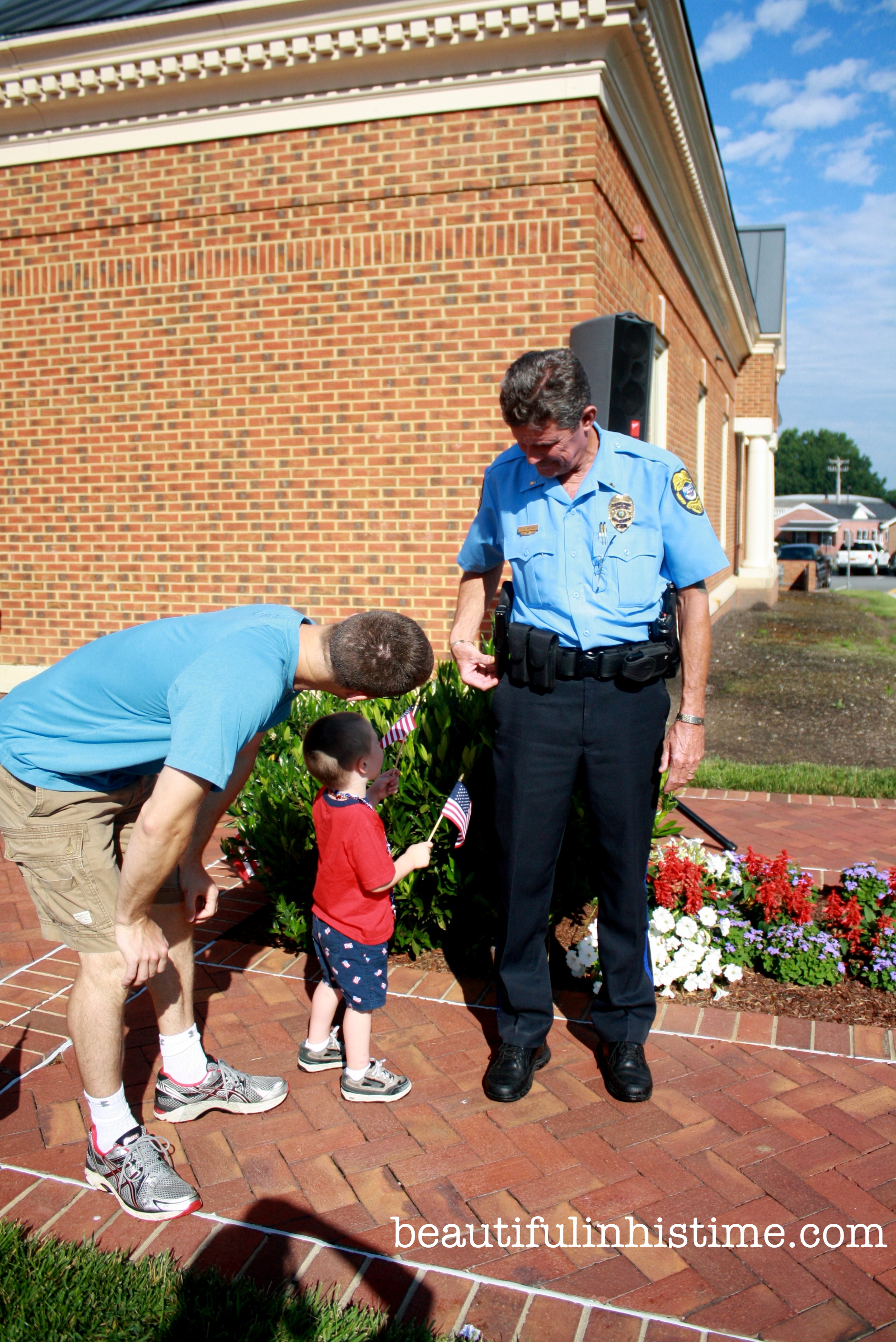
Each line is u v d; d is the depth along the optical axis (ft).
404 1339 6.42
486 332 19.98
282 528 21.95
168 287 22.20
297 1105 9.26
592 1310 6.79
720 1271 7.16
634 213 23.24
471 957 12.40
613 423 15.56
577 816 12.19
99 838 7.79
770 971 11.84
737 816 18.85
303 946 12.62
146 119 21.72
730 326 52.85
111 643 7.78
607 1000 9.70
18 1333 6.44
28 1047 10.18
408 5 18.66
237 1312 6.61
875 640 51.29
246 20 19.63
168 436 22.67
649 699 9.05
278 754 14.96
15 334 23.70
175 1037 8.87
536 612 9.16
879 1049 10.25
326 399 21.25
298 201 20.89
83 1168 8.30
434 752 11.85
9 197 23.26
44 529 24.11
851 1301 6.89
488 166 19.56
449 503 20.66
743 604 70.79
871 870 12.75
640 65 20.33
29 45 20.99
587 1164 8.36
